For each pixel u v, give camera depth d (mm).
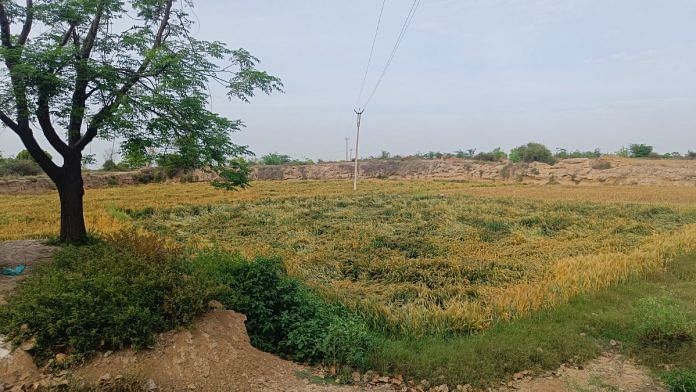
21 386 4625
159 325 5598
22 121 9539
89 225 18125
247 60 10031
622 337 7395
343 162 77250
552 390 5734
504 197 33719
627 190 40531
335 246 15562
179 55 8859
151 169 54906
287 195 36844
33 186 40781
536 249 15406
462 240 17203
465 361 6293
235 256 8500
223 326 6113
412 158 76688
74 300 5348
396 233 18625
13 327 5160
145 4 10039
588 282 10062
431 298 9711
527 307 8469
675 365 6434
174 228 19859
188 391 5008
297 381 5590
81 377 4859
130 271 6316
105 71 8438
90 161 11141
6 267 8602
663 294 9250
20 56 7914
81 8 8719
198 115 9414
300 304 7273
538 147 67000
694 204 28641
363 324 6969
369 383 5727
